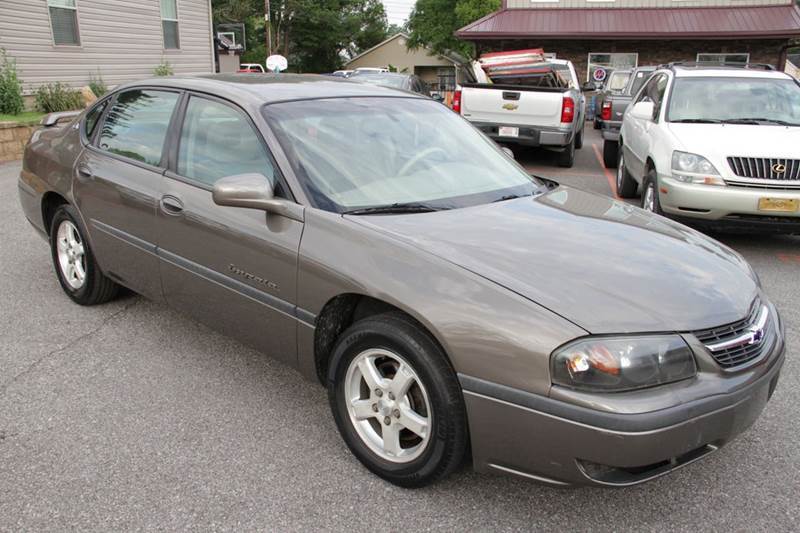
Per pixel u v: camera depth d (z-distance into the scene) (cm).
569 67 1511
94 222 433
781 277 598
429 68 5947
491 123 1148
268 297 321
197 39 2127
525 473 248
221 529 257
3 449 306
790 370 403
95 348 413
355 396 296
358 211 311
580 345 233
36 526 256
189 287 369
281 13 5700
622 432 226
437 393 257
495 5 3734
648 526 264
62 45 1588
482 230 300
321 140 345
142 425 329
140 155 406
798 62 2988
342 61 6262
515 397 239
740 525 266
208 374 383
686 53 2531
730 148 644
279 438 320
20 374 378
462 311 251
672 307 251
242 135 348
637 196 957
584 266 271
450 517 266
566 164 1238
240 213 332
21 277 541
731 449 318
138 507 268
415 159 362
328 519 264
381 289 271
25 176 511
